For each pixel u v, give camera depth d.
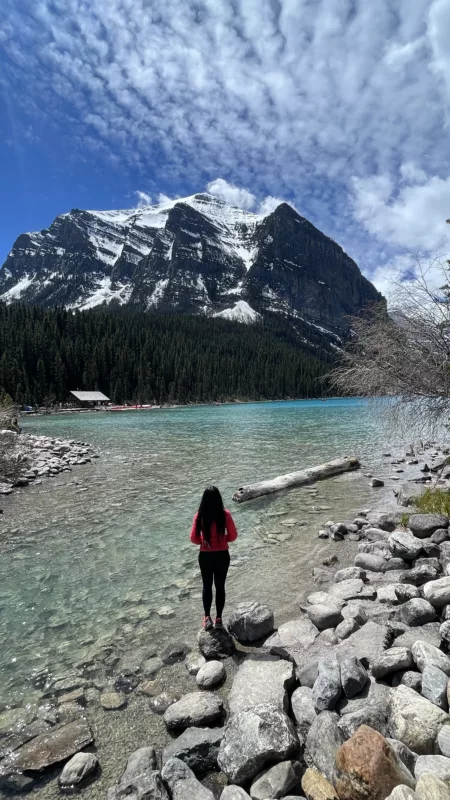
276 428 31.41
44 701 3.91
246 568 6.95
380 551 7.19
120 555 7.52
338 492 12.01
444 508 8.70
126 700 3.90
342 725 3.02
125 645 4.81
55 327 108.12
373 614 4.98
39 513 10.11
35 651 4.73
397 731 2.87
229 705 3.63
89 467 16.09
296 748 2.97
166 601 5.86
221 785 2.92
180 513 9.95
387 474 14.42
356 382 8.98
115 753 3.28
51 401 85.25
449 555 6.25
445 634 3.87
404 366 8.19
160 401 104.12
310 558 7.32
